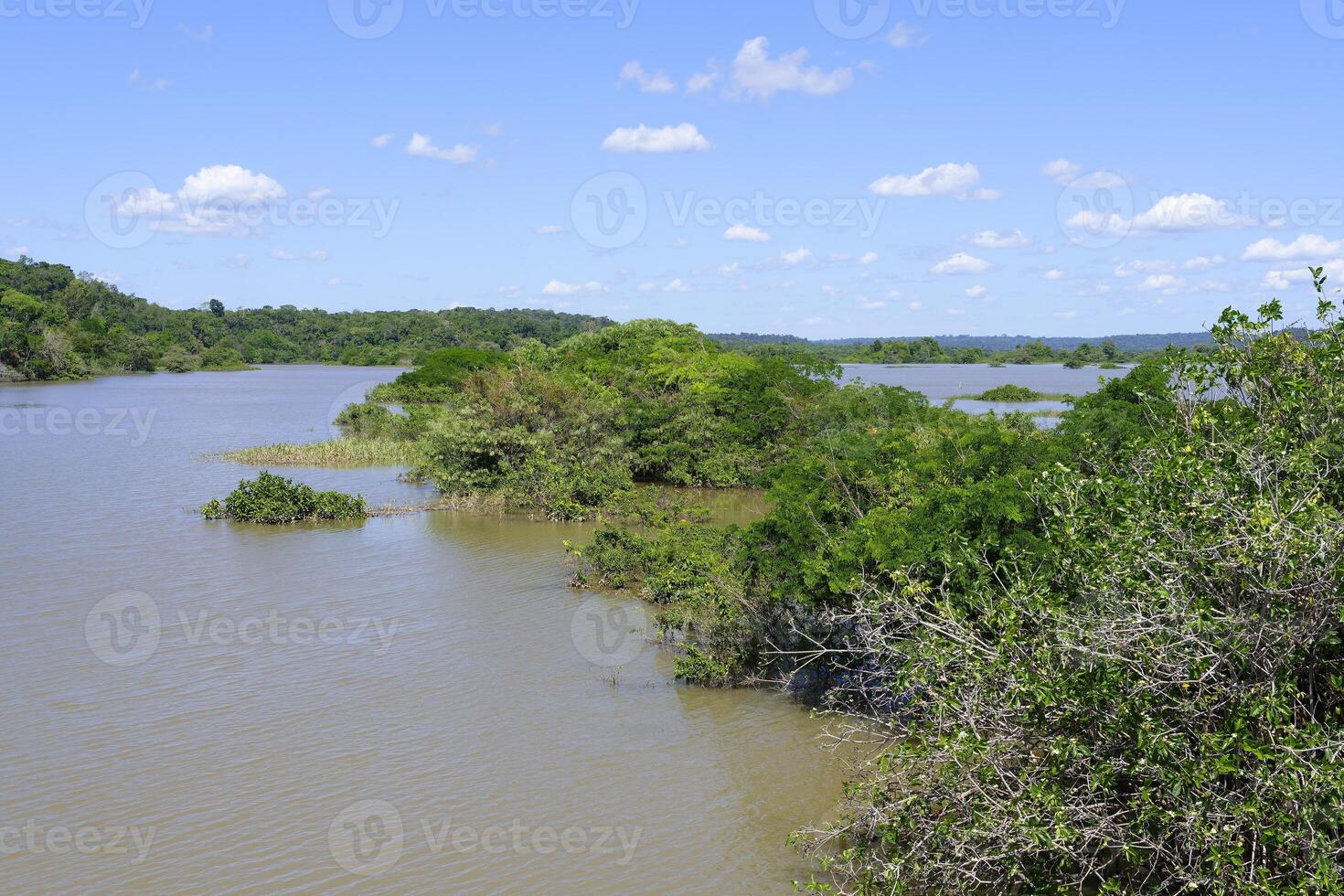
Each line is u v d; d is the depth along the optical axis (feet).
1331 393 30.60
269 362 525.34
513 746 45.60
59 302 431.02
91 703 50.29
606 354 197.26
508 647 58.65
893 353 639.76
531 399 116.88
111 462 139.44
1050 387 314.35
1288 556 24.91
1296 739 23.94
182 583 72.54
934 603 33.50
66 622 63.21
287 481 100.37
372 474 130.93
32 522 95.04
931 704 31.60
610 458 117.39
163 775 42.70
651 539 74.54
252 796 40.93
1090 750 27.12
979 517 43.88
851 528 50.08
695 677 53.16
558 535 90.94
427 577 74.69
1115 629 26.22
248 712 49.26
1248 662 25.58
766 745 45.37
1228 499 27.32
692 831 38.22
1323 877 22.44
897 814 31.24
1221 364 34.73
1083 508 32.42
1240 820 24.35
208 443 163.53
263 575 75.10
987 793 28.37
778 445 120.98
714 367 141.59
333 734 46.80
